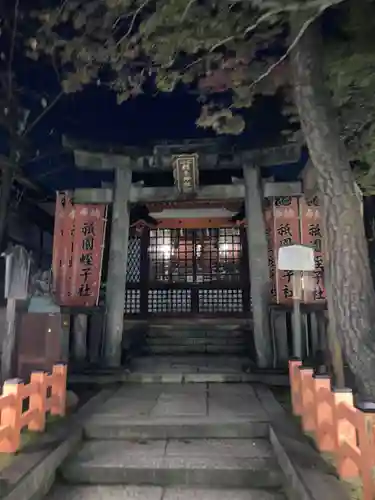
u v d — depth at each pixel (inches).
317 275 371.6
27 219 502.3
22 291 270.7
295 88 200.2
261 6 156.3
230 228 613.3
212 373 350.3
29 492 150.6
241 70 226.8
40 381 207.3
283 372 348.2
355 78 222.2
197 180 388.5
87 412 244.4
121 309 386.0
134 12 195.5
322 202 184.7
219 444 208.2
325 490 140.7
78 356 379.2
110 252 395.9
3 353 264.1
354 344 162.6
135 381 346.0
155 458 190.1
